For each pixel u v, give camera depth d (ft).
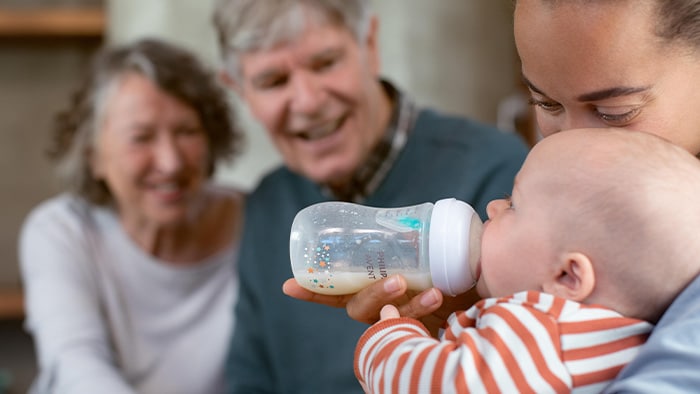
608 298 2.59
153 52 6.51
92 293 6.76
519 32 2.61
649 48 2.43
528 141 8.99
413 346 2.70
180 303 6.91
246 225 6.10
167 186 6.47
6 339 10.37
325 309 5.46
